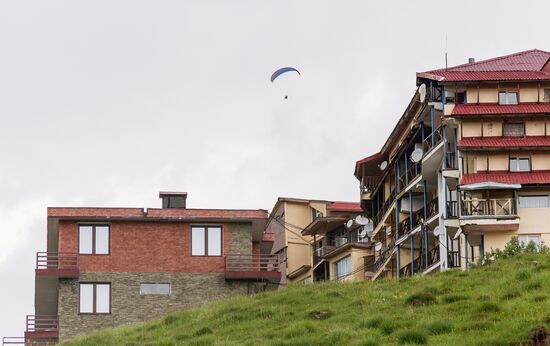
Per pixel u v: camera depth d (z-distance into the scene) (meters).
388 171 111.50
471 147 90.00
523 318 57.34
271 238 107.50
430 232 98.62
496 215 87.38
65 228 96.75
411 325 60.25
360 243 116.88
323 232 127.31
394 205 107.19
